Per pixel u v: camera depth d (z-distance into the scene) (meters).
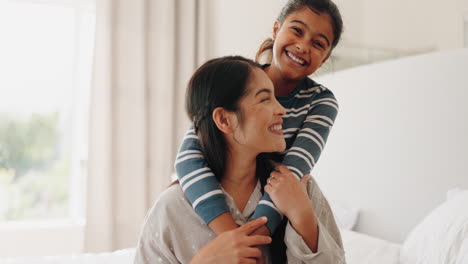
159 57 3.19
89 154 2.99
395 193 1.79
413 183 1.71
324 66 1.99
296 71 0.98
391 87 1.84
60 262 1.70
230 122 0.81
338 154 2.15
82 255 1.81
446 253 1.19
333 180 2.18
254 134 0.79
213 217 0.80
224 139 0.85
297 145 0.92
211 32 3.31
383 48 2.18
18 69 3.09
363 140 1.98
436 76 1.63
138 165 3.11
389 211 1.82
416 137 1.70
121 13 3.09
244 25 2.78
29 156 3.13
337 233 0.92
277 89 1.02
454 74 1.56
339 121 2.15
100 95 3.02
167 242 0.83
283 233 0.86
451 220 1.25
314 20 0.96
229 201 0.86
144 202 3.11
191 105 0.85
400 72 1.80
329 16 0.98
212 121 0.83
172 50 3.20
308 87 1.04
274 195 0.80
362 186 1.97
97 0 3.02
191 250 0.83
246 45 2.75
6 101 3.07
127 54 3.10
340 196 2.12
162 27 3.19
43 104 3.15
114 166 3.07
